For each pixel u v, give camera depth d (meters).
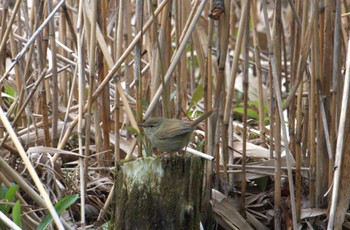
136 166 8.28
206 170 10.04
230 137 11.12
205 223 10.06
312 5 9.74
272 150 11.05
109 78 9.66
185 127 8.91
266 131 12.48
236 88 16.30
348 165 9.49
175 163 8.23
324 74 10.00
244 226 10.27
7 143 10.73
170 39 10.27
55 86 10.59
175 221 8.23
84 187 9.59
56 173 10.16
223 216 10.31
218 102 10.01
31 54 11.02
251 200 11.00
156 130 9.10
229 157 11.13
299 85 10.12
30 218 9.08
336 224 9.71
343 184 9.57
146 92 12.05
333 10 9.91
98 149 10.61
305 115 10.80
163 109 9.73
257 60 11.76
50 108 12.07
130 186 8.27
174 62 9.51
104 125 10.57
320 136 10.25
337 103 9.90
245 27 10.06
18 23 12.36
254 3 11.47
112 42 12.38
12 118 12.03
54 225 9.61
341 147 8.55
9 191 8.87
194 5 10.22
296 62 10.75
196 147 11.25
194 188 8.33
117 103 10.23
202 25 14.35
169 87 10.16
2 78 10.02
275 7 9.98
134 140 10.20
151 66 10.31
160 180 8.22
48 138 10.77
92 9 9.49
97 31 9.81
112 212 8.66
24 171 10.34
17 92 11.62
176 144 9.03
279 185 10.08
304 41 9.74
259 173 10.86
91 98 9.73
